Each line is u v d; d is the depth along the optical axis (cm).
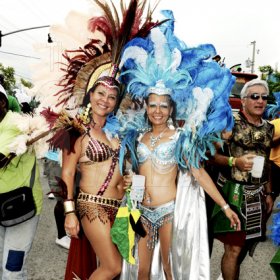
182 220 257
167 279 270
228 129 262
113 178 249
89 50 253
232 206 284
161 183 259
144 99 263
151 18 255
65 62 257
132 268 260
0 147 242
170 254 259
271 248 435
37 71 258
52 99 260
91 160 244
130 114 273
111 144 251
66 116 240
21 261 261
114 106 252
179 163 256
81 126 242
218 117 250
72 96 260
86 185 247
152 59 252
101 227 244
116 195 254
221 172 296
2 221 250
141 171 262
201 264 258
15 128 250
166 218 259
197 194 267
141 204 265
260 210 289
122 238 241
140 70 252
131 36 254
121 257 253
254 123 290
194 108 251
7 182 252
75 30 254
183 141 252
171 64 249
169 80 248
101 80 246
